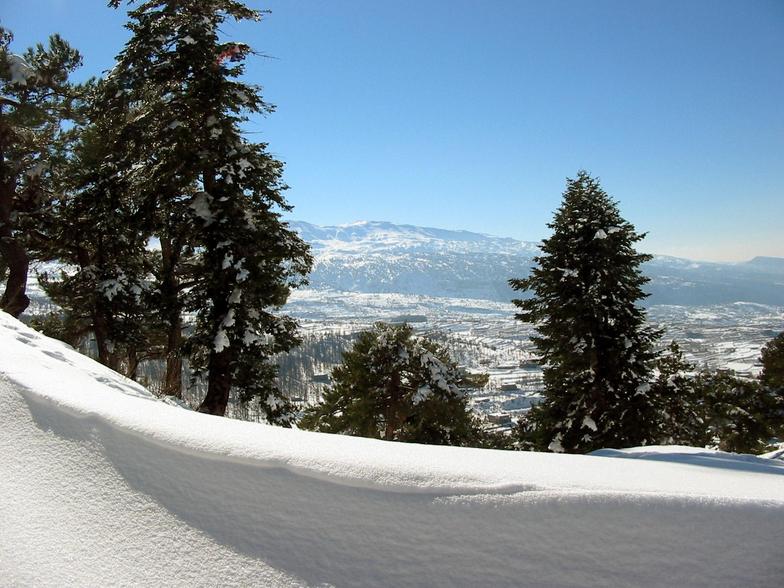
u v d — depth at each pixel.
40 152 19.34
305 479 2.82
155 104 14.16
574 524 2.45
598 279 17.84
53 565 2.71
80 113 19.69
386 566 2.42
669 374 20.36
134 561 2.65
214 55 14.38
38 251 21.14
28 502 3.17
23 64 18.66
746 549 2.35
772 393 30.08
